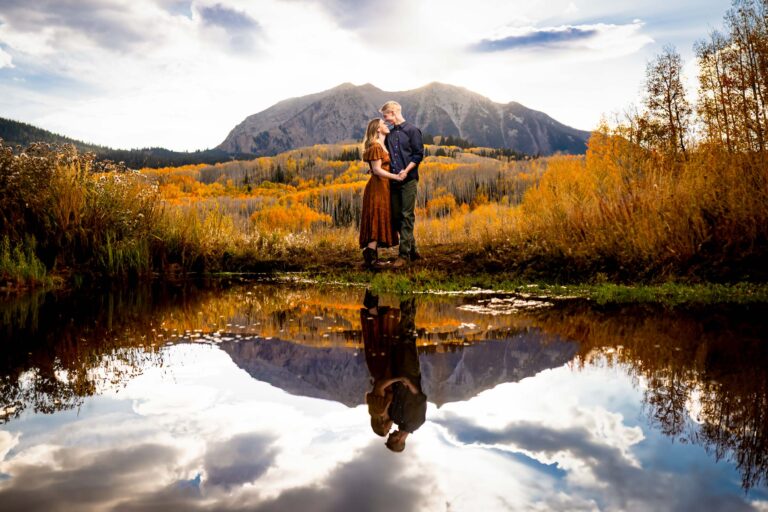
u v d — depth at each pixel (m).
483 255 8.34
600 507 1.33
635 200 7.47
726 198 6.52
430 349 3.28
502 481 1.48
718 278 5.77
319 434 1.86
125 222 8.38
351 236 11.98
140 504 1.34
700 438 1.78
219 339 3.60
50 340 3.54
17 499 1.37
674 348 3.15
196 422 1.98
